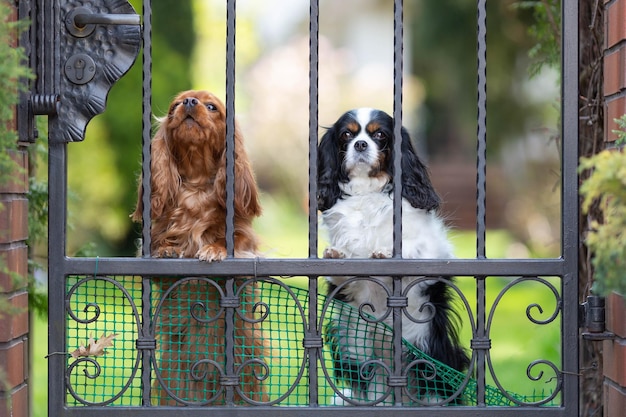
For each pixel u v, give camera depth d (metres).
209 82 18.34
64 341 4.28
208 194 5.12
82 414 4.26
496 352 9.71
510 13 15.76
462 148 21.17
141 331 4.31
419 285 5.45
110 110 13.14
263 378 4.38
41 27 4.30
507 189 18.50
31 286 5.91
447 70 18.47
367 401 4.66
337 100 22.39
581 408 5.32
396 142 4.31
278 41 27.31
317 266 4.27
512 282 4.28
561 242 4.35
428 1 18.19
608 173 3.11
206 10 17.91
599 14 5.13
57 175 4.30
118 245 13.62
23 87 3.59
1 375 3.56
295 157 21.98
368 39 30.17
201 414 4.27
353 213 5.66
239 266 4.27
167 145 5.15
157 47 12.89
